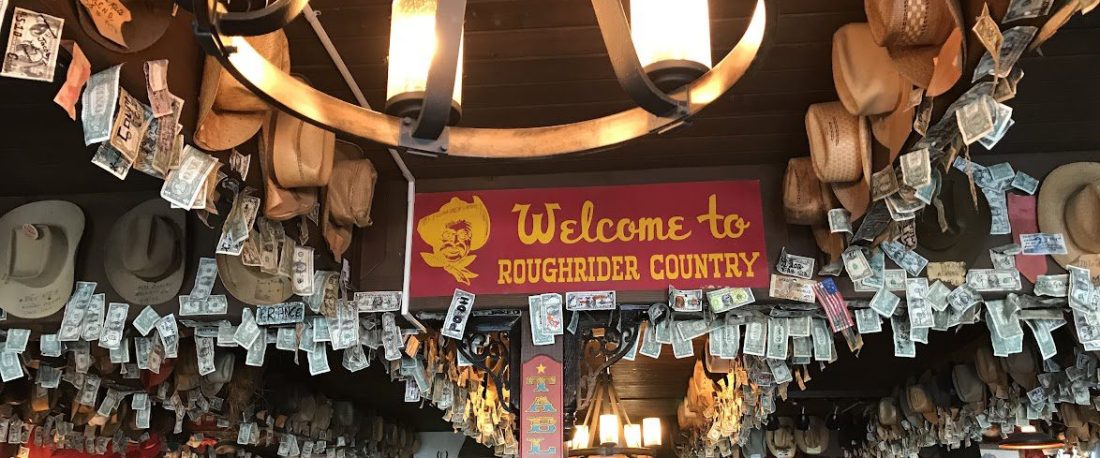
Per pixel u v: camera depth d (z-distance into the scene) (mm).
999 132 2004
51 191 3525
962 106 2064
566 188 3568
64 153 3141
